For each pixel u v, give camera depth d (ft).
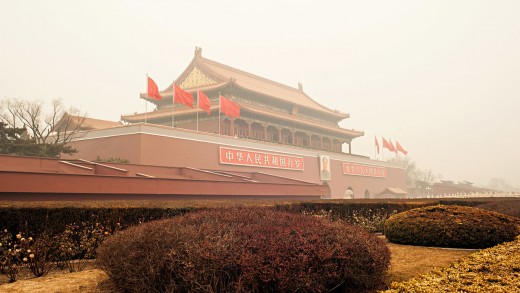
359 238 23.56
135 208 37.81
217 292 19.89
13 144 119.65
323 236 22.50
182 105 189.78
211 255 19.66
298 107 222.28
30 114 138.72
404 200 69.92
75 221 35.12
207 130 175.83
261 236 21.31
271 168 162.40
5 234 32.32
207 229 22.12
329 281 21.50
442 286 16.70
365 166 226.38
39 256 30.07
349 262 22.06
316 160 189.67
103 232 35.70
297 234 22.11
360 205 58.39
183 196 87.40
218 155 141.28
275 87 247.91
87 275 28.19
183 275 20.06
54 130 156.46
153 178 81.00
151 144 120.88
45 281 26.71
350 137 260.62
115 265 22.09
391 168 252.21
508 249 25.67
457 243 36.96
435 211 39.88
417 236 38.58
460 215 38.24
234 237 21.18
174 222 24.48
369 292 23.15
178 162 127.65
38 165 87.20
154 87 135.44
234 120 182.29
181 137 130.00
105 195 73.51
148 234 21.97
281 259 20.12
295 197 121.60
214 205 42.32
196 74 199.31
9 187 61.46
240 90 187.52
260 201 56.59
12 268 28.27
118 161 114.62
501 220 37.73
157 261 20.47
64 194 68.03
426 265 30.42
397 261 31.91
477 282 17.26
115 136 124.26
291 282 19.92
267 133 204.95
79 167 81.87
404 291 16.26
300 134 223.30
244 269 19.56
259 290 20.08
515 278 17.70
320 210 56.70
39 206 34.04
